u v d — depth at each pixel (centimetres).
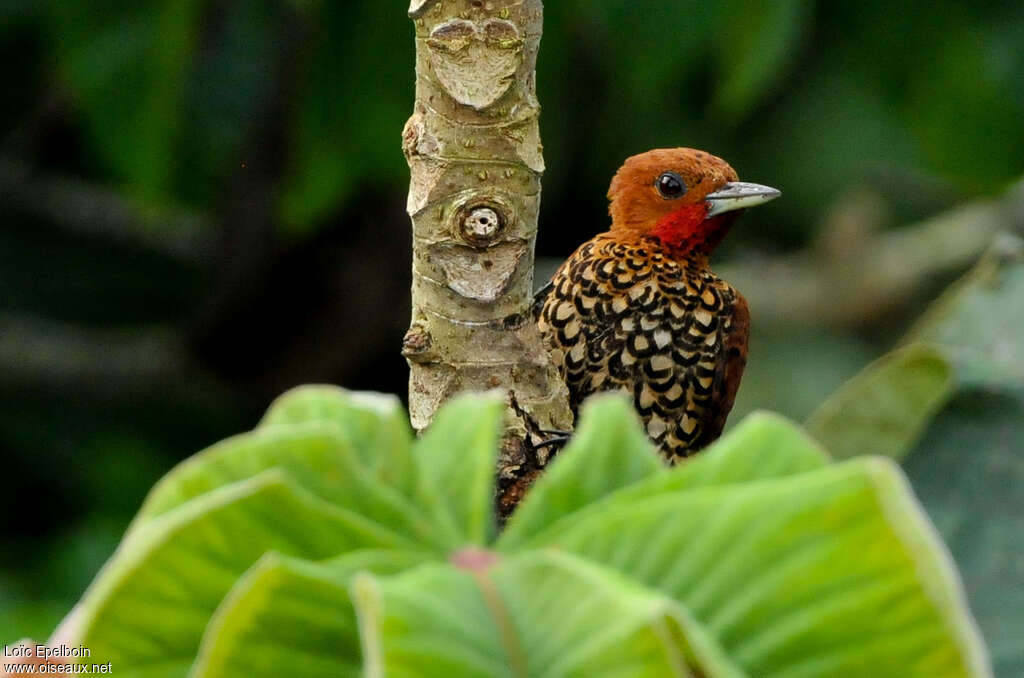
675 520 277
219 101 1311
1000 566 411
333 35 1184
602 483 300
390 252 1584
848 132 1422
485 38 465
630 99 1379
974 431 423
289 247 1526
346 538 283
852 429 430
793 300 1777
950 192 1927
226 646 267
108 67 1238
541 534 291
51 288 1797
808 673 264
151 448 1658
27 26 1436
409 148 484
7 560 1498
